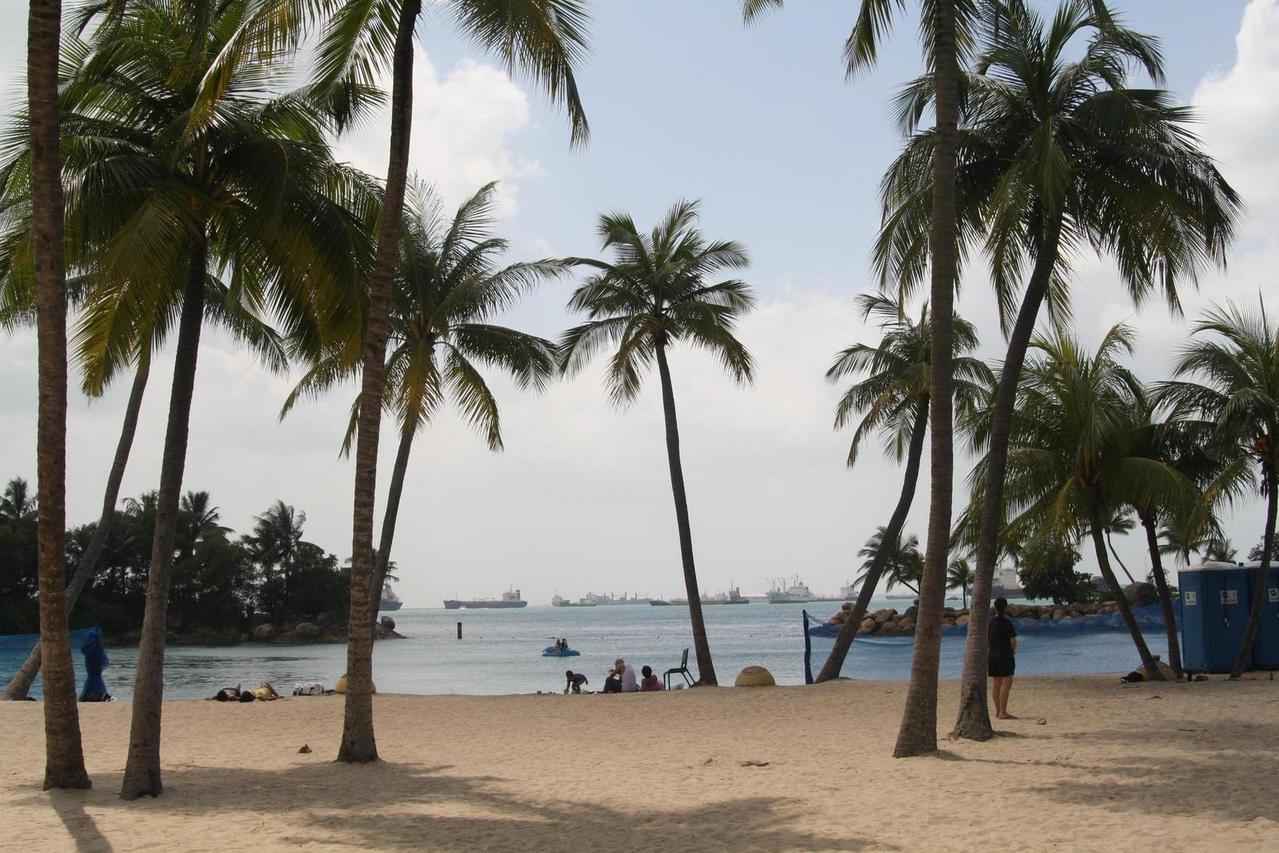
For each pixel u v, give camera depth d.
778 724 18.17
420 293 26.56
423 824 9.93
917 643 13.29
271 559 96.81
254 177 12.70
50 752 11.83
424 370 26.09
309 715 20.50
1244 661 22.56
